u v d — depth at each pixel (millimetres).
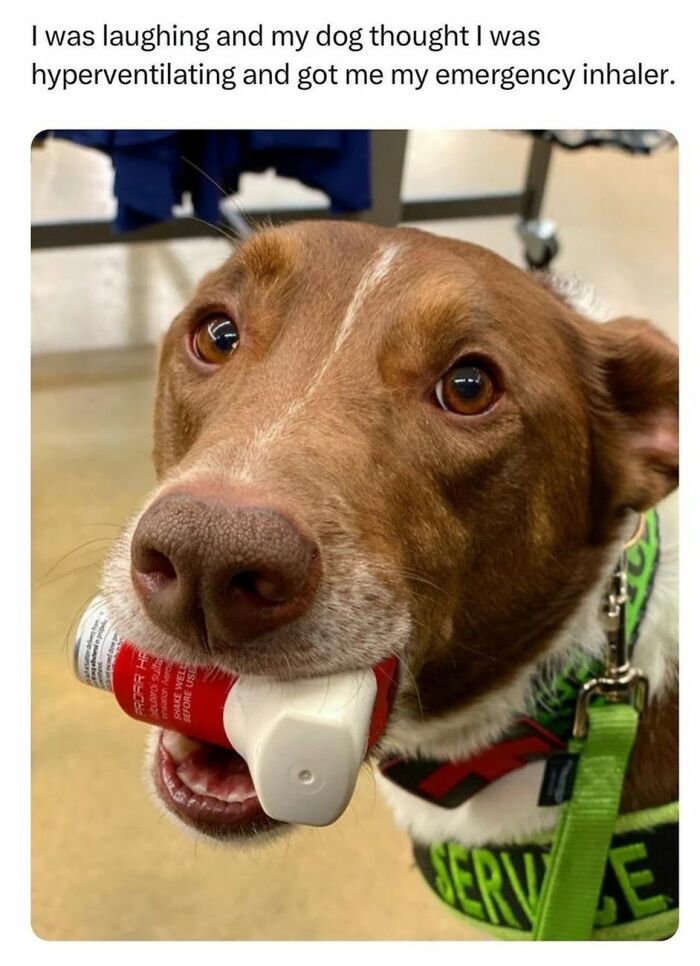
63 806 554
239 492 216
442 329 285
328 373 276
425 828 394
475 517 300
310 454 245
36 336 892
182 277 983
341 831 545
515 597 326
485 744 353
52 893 515
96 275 978
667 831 348
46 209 945
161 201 556
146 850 537
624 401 366
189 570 205
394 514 267
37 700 602
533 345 317
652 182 1111
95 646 260
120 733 590
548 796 341
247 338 301
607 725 332
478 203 884
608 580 353
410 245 310
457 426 289
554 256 903
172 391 327
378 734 251
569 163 1136
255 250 311
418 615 281
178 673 241
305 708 222
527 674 343
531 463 311
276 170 602
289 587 213
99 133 536
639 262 951
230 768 264
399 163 683
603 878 345
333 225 320
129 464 754
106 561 261
